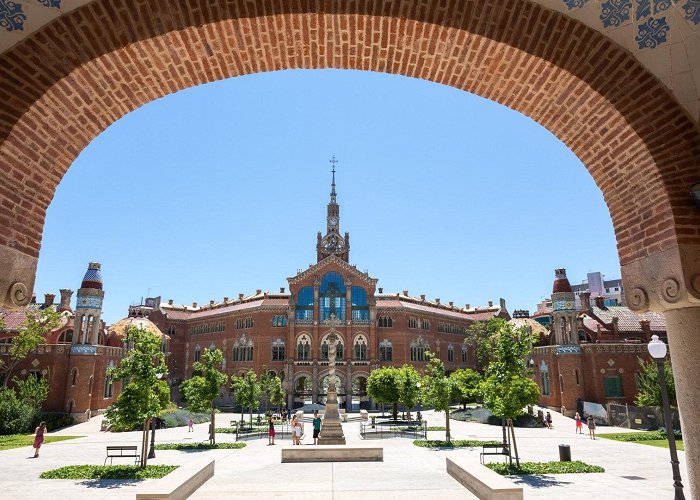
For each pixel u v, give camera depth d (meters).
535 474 21.09
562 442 34.94
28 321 51.94
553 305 62.31
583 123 7.18
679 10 6.23
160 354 24.75
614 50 6.45
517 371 23.09
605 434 40.62
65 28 6.05
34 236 6.56
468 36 6.66
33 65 5.96
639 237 6.80
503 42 6.57
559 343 60.84
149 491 10.95
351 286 80.00
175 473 13.74
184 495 12.41
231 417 62.28
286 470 19.41
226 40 6.75
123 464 24.92
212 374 33.22
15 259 6.18
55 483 20.09
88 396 54.25
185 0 6.29
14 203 6.15
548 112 7.50
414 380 48.84
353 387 82.00
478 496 12.84
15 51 5.90
